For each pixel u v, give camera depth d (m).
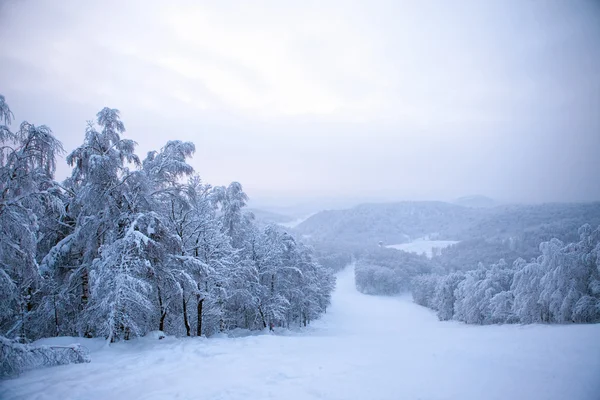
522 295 28.44
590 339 10.39
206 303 19.69
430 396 6.25
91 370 8.86
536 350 9.47
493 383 6.81
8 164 10.05
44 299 13.97
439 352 10.05
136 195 13.60
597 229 25.33
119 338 13.13
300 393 6.62
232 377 7.85
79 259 14.86
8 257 9.57
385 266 106.50
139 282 11.75
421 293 74.00
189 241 17.53
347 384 7.08
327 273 53.00
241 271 20.97
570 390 6.21
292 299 28.97
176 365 9.14
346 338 14.38
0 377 8.38
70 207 14.10
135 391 7.18
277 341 12.91
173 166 14.95
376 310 65.69
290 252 27.67
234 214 24.02
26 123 10.55
